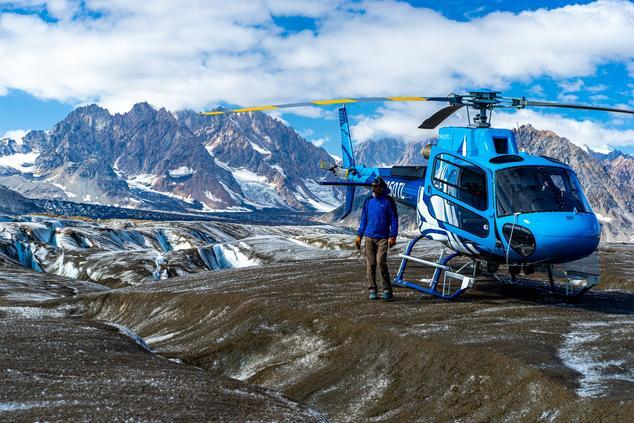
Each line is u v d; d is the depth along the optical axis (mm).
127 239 111312
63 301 21281
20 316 18125
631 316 11977
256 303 14273
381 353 10477
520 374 8414
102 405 7539
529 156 13516
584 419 7105
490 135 13789
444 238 14086
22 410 7281
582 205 12844
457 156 13898
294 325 12766
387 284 13898
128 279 61375
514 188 12766
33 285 37969
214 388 8891
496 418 7992
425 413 8688
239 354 12484
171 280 22906
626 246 43312
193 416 7371
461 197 13586
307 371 10984
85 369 9578
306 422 7797
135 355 11250
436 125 14828
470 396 8617
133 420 7020
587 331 10586
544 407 7672
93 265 69312
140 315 17828
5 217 125188
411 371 9719
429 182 14562
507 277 16516
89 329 13367
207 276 22750
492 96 13547
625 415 6879
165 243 119188
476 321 11531
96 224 136000
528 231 12336
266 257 80562
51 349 10859
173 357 12797
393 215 13875
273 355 12125
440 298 13977
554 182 12914
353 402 9578
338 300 14172
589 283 13023
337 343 11523
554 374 8148
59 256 77938
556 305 13266
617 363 8648
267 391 9438
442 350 9672
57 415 7074
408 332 10758
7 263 64688
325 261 23891
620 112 12102
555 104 12492
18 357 10086
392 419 8805
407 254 14867
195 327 14938
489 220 12938
